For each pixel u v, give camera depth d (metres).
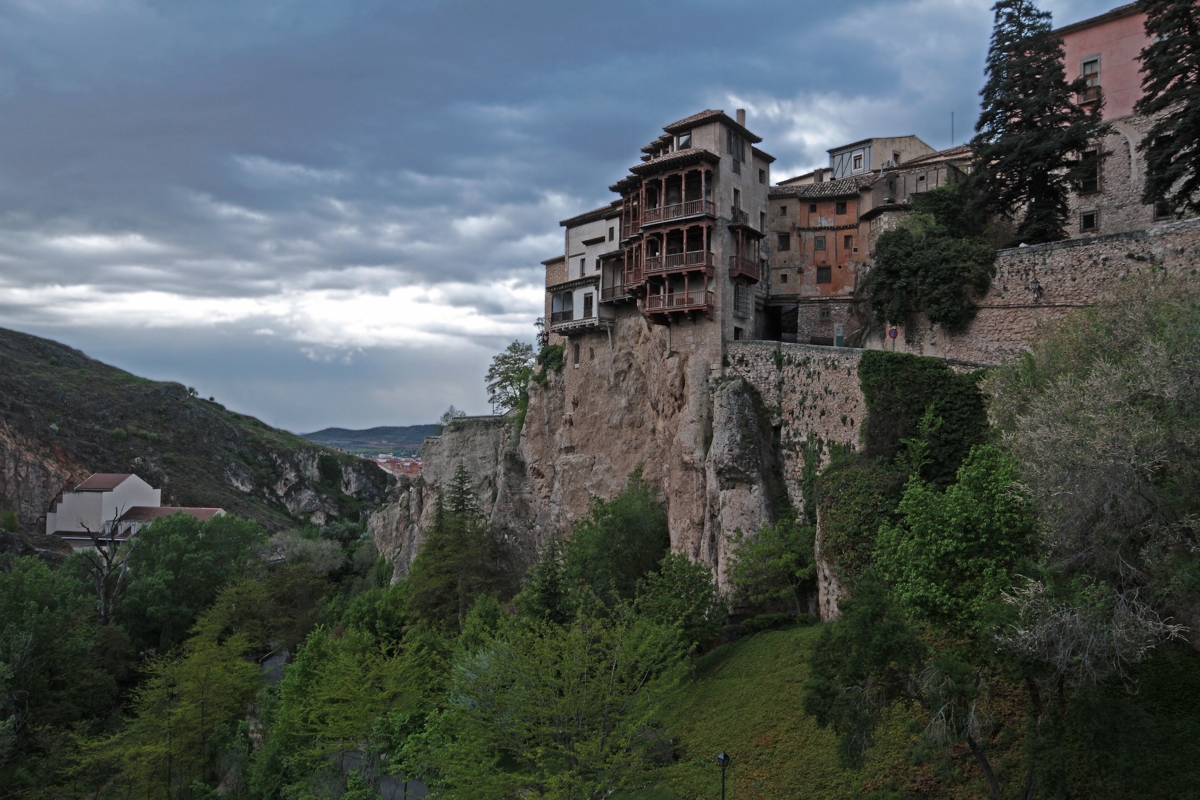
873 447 36.62
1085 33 48.56
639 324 56.25
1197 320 19.69
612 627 30.97
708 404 48.31
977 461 22.34
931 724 19.72
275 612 64.94
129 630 65.62
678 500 48.44
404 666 35.97
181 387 174.88
